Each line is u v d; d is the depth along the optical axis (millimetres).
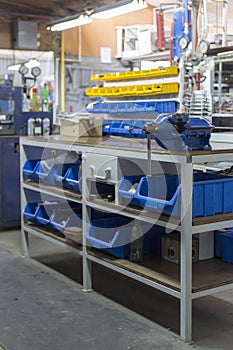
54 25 5578
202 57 3848
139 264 2766
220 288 2441
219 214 2469
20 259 3773
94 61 7172
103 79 3750
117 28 5621
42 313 2756
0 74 6168
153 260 2834
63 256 3850
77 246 3152
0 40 6074
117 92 3527
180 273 2457
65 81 6906
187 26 4062
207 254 2812
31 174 3607
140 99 3449
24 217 3781
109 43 7289
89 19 5047
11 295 3025
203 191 2406
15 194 4723
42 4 5996
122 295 3031
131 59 5551
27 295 3027
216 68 4562
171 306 2854
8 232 4672
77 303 2902
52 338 2453
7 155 4625
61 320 2664
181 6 4488
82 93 7086
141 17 7367
